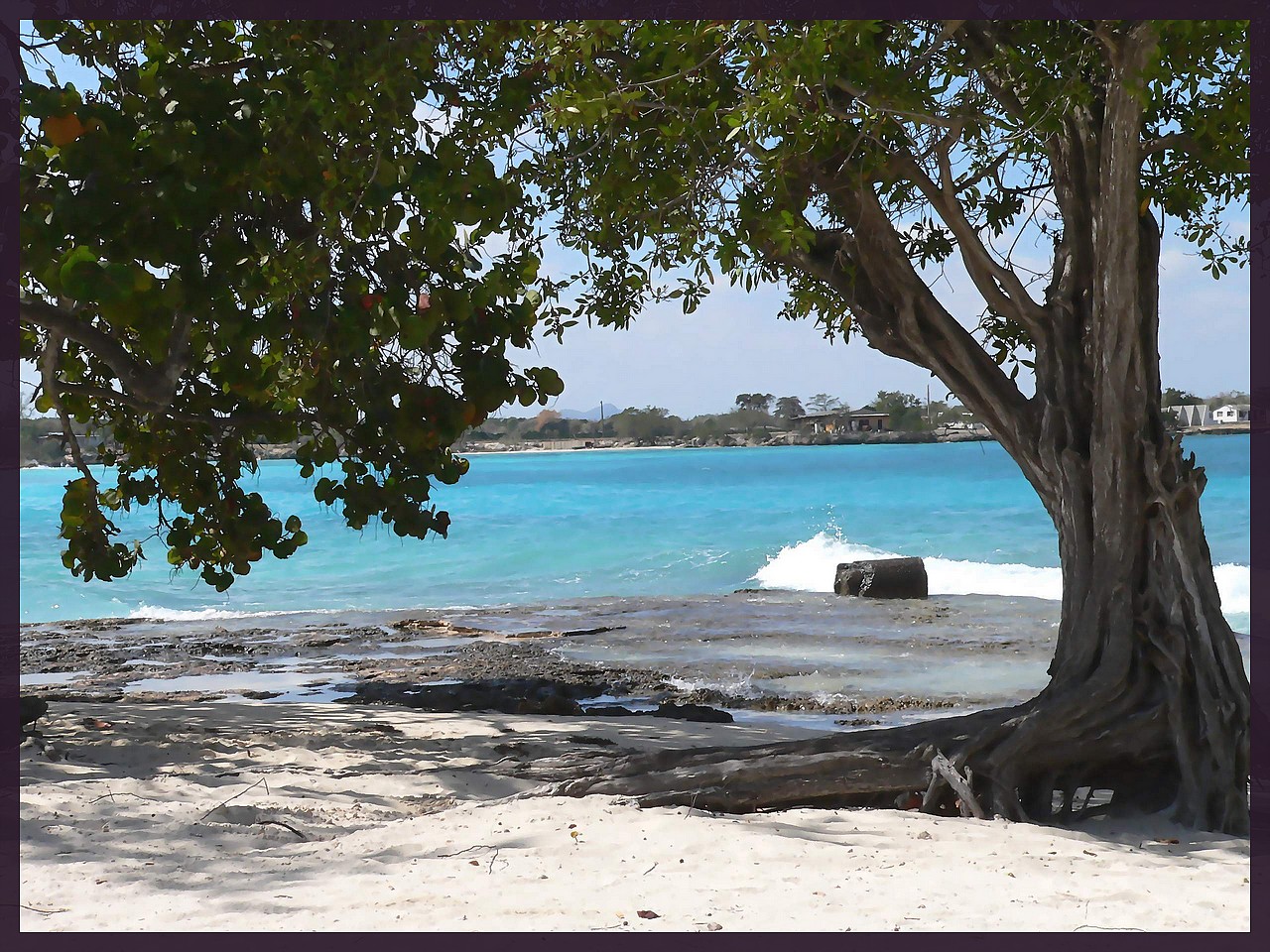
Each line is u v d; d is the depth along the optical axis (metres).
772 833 5.76
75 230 5.51
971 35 7.79
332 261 6.37
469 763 8.41
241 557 8.43
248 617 20.83
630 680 13.83
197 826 5.84
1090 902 4.43
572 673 14.39
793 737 10.08
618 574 29.14
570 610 20.75
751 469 94.88
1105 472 7.29
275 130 6.03
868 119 7.12
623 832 5.71
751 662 15.02
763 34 6.26
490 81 7.61
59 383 7.98
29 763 7.56
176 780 7.20
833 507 48.91
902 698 12.48
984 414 8.13
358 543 37.00
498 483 81.31
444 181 6.14
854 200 8.03
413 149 6.29
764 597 22.02
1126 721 6.89
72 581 28.02
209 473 8.60
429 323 6.14
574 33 6.45
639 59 7.04
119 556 9.12
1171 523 7.14
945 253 9.20
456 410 6.45
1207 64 8.02
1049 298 8.03
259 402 7.30
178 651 16.69
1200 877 4.99
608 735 9.87
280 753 8.61
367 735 9.50
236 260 6.05
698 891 4.57
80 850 5.19
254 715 10.83
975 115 8.35
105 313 5.30
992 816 6.55
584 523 44.19
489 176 6.26
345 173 6.11
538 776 7.83
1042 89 7.40
